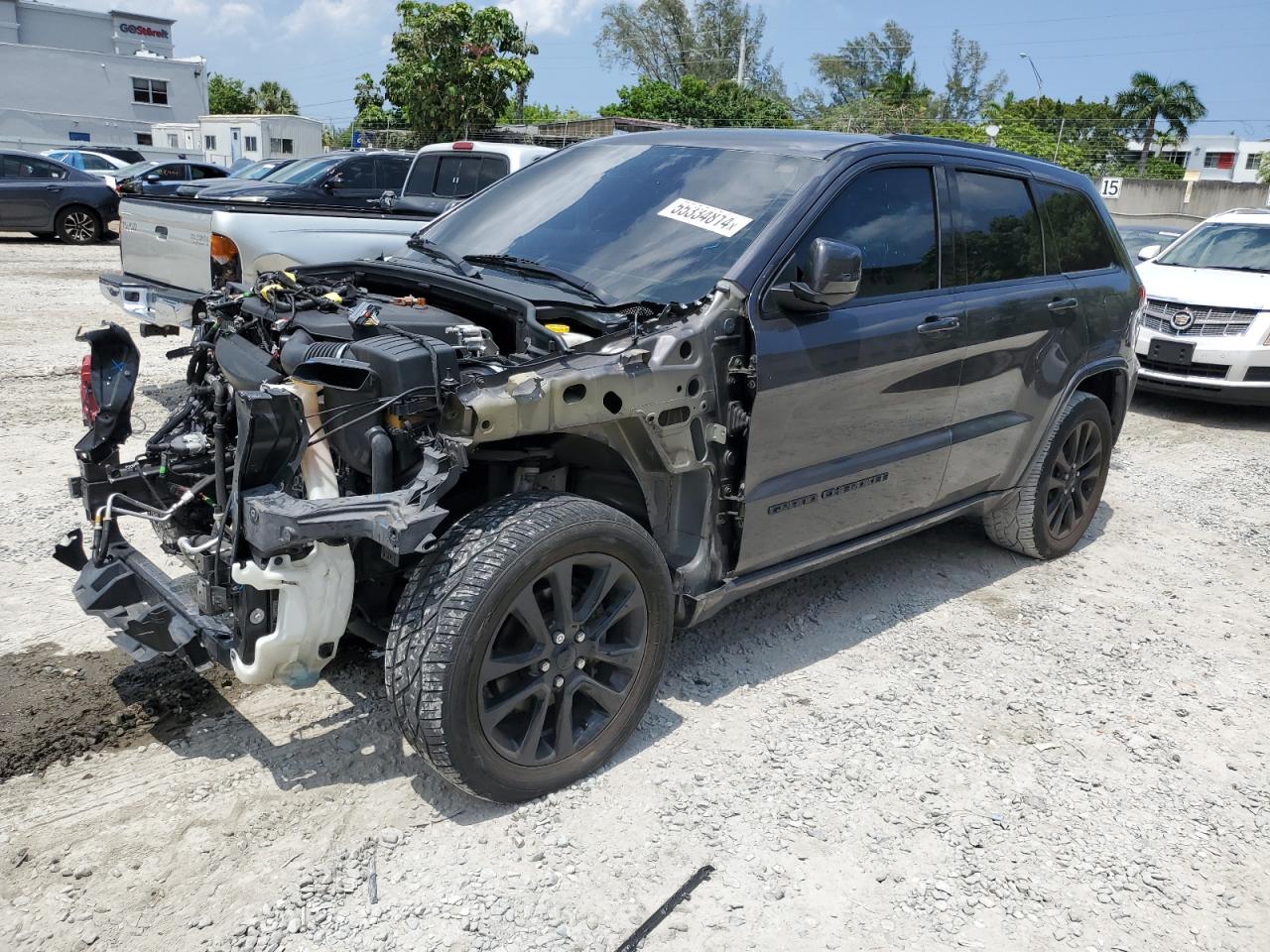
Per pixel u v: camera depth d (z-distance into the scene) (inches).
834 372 139.9
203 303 140.3
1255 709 154.9
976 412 172.9
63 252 645.9
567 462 130.8
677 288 134.3
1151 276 379.2
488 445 120.0
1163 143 2358.5
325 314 122.0
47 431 248.7
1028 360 180.4
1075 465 205.2
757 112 2182.6
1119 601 193.0
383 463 106.3
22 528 188.5
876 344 145.6
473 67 1172.5
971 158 173.2
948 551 213.2
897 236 154.6
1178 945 105.0
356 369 106.7
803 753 133.4
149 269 293.6
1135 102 2315.5
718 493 132.6
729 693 147.2
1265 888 114.7
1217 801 130.5
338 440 112.1
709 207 145.4
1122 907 109.9
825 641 166.7
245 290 142.3
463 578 105.7
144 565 127.8
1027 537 201.3
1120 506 253.6
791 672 154.9
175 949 94.9
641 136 173.5
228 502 108.0
